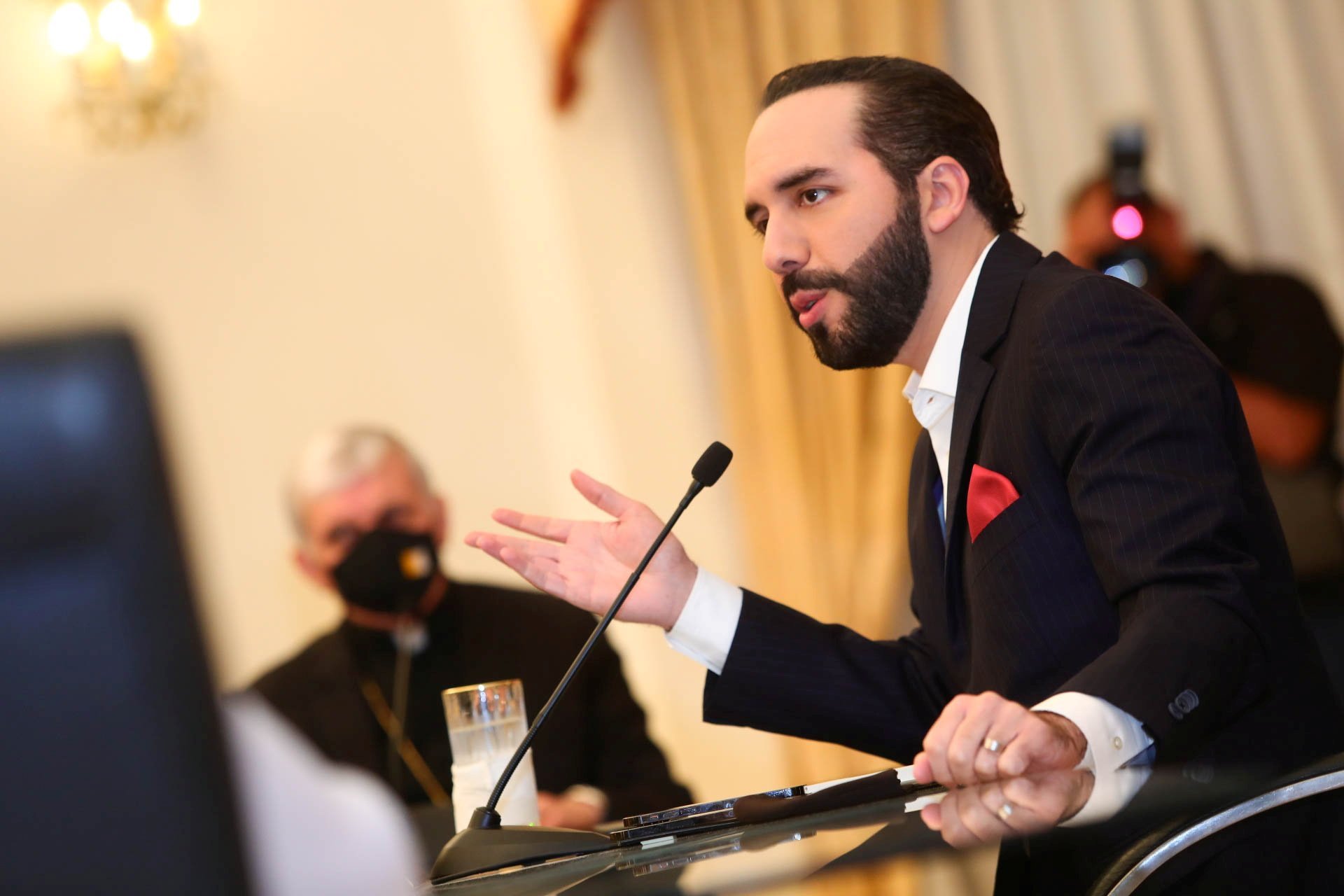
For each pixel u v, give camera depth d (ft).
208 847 2.43
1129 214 16.34
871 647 8.22
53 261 21.72
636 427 23.63
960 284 8.08
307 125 23.22
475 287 23.67
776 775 22.68
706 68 23.32
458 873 5.22
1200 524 6.25
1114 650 5.95
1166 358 6.77
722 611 7.90
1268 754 6.42
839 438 22.30
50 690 2.36
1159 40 21.26
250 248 22.66
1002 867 4.29
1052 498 7.04
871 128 7.99
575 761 13.28
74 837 2.38
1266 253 21.08
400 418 23.03
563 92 23.72
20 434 2.30
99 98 22.04
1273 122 21.18
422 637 13.73
